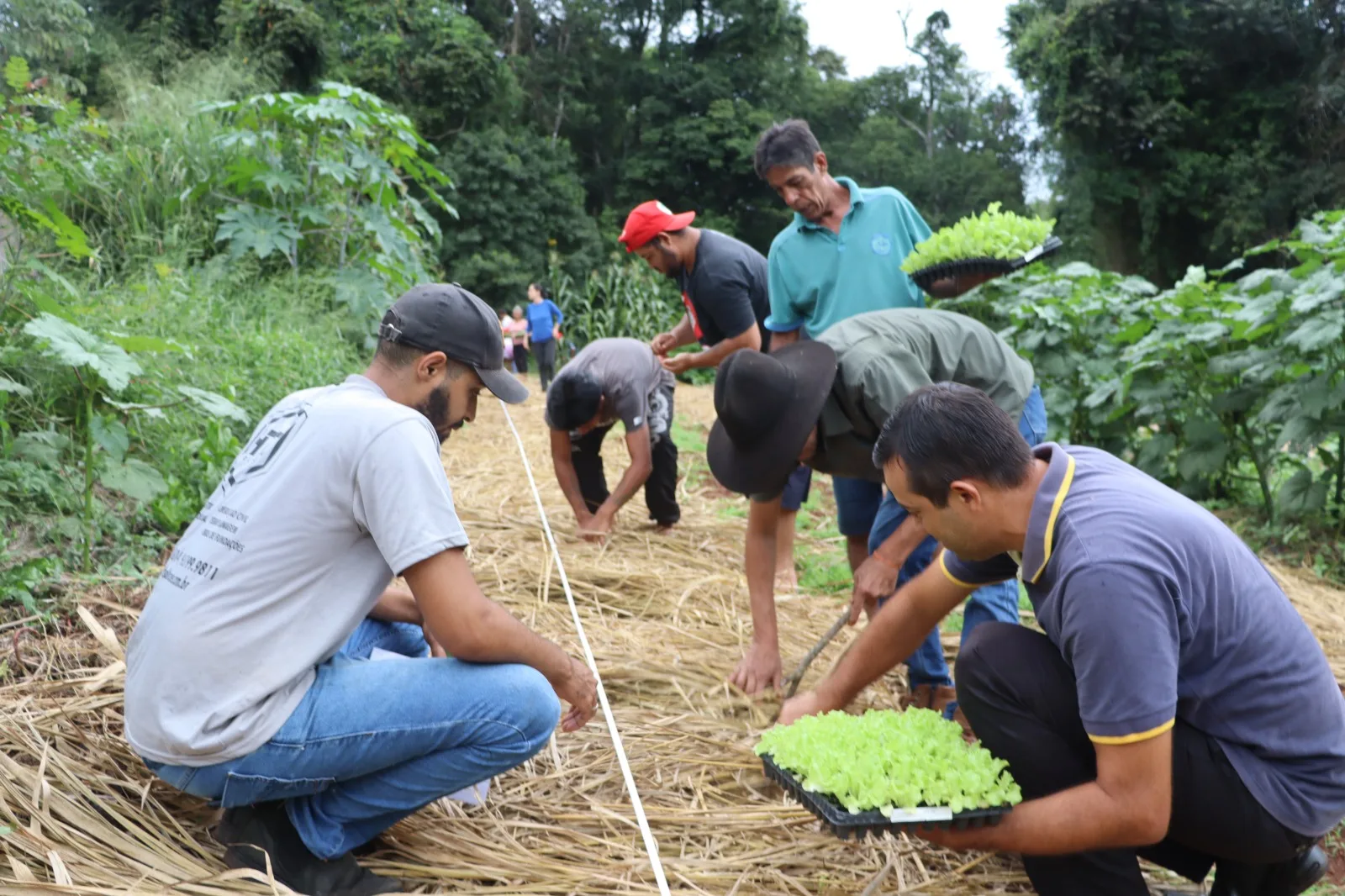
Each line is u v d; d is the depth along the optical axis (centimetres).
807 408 278
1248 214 2772
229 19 2255
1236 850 198
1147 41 2905
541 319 1600
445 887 222
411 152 957
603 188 3803
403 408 212
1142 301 660
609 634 387
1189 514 188
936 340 303
